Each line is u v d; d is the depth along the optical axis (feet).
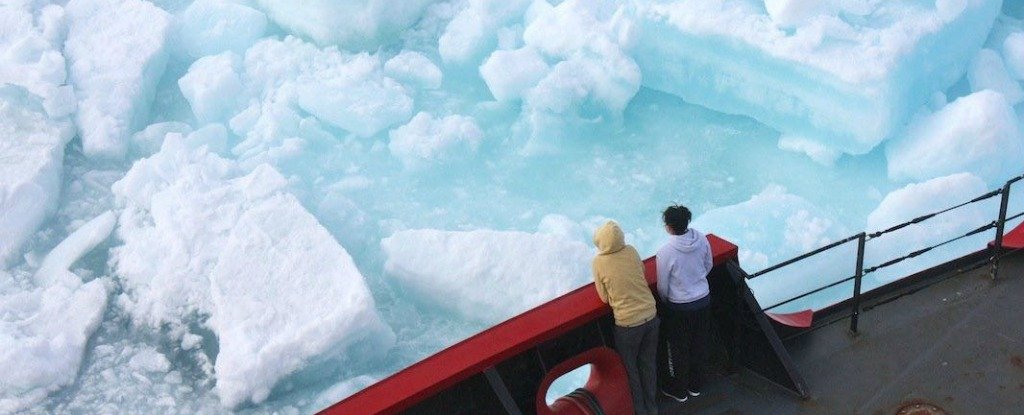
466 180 43.47
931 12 40.75
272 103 45.01
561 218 39.60
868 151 40.70
